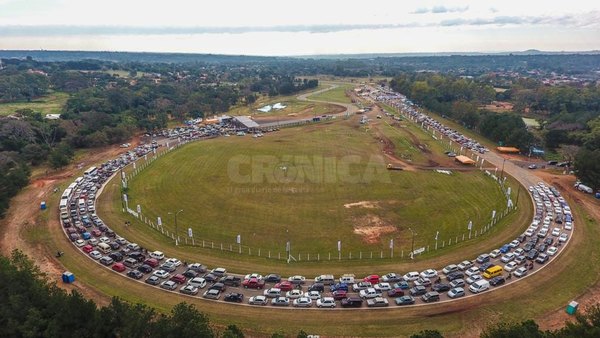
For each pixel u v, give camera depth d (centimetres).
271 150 19662
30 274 7400
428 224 12200
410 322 7831
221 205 13462
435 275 9412
